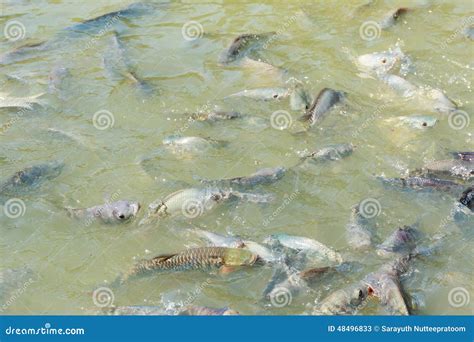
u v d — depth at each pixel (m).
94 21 14.80
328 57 13.09
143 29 14.59
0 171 10.32
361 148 10.48
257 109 11.57
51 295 8.15
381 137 10.71
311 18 14.70
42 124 11.46
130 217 9.16
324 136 10.80
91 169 10.37
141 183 9.98
